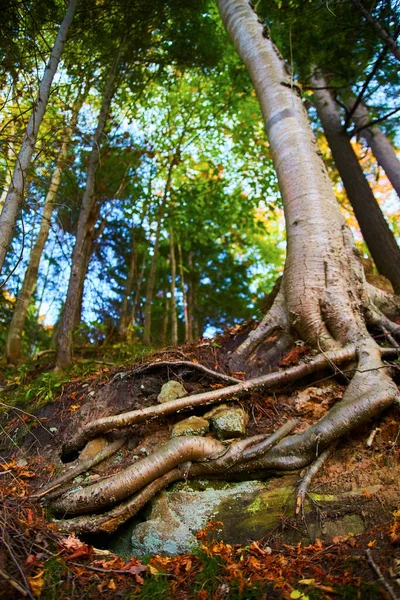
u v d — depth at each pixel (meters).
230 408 3.55
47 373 4.41
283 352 4.10
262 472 3.08
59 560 2.28
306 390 3.65
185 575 2.31
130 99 8.70
